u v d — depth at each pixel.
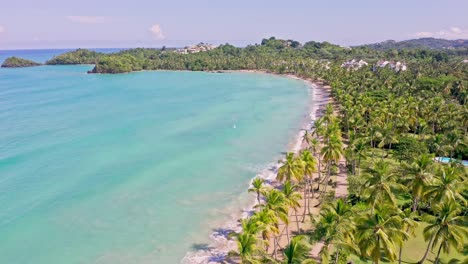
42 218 65.62
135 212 67.62
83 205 70.50
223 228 61.75
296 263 34.56
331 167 81.19
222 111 155.25
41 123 136.50
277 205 47.75
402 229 42.16
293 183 75.31
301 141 109.19
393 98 124.56
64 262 53.50
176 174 85.44
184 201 71.69
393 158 87.44
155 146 107.19
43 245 57.62
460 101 147.62
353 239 40.38
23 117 146.88
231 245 56.84
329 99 175.38
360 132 102.62
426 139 94.25
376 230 38.09
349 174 79.44
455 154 84.81
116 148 105.56
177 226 62.59
